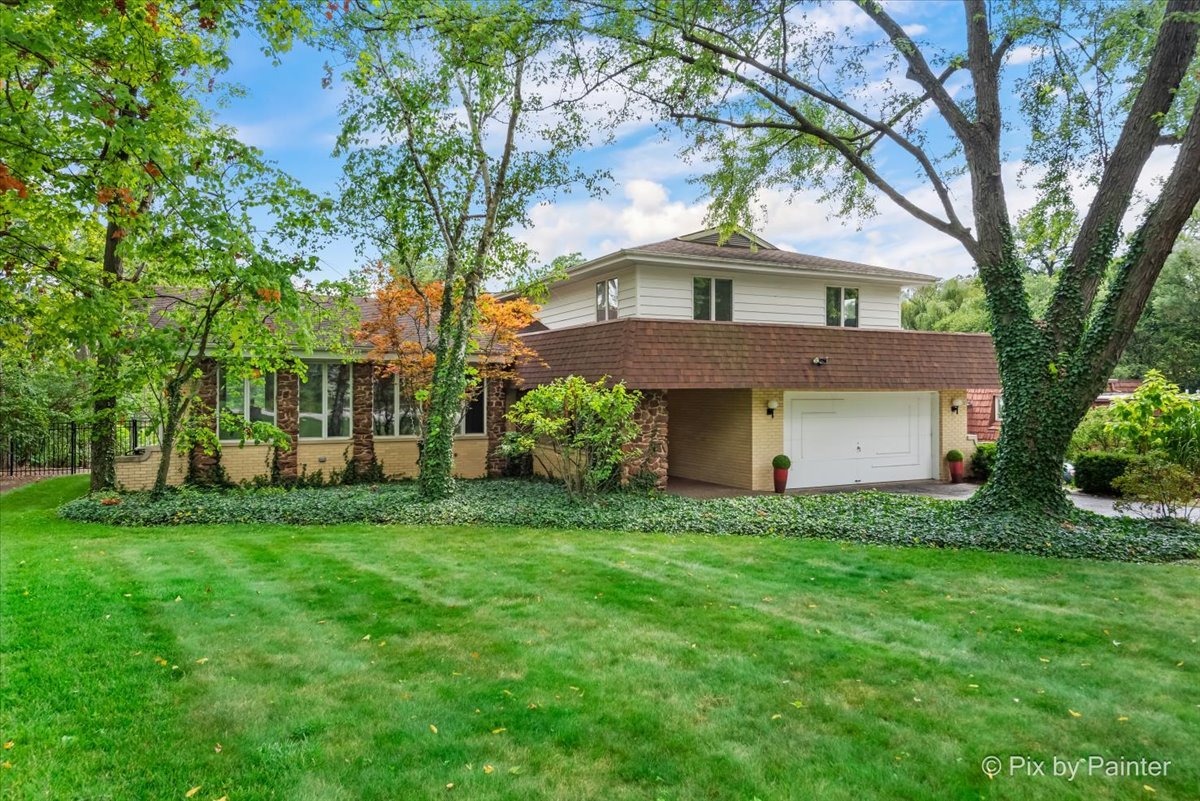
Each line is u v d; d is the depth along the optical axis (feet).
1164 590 23.18
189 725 13.10
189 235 25.31
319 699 14.29
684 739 12.70
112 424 44.32
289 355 39.34
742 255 60.90
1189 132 31.37
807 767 11.79
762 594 22.36
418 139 39.42
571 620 19.61
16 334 28.94
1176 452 37.06
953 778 11.50
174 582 23.44
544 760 11.94
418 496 41.60
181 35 30.78
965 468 59.67
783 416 52.54
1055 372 34.42
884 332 53.21
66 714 13.44
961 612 20.57
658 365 44.24
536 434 43.34
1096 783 11.41
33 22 20.83
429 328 50.29
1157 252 32.65
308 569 25.49
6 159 19.27
